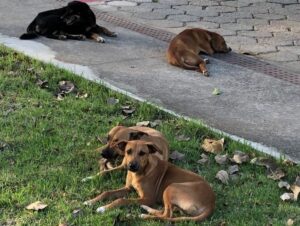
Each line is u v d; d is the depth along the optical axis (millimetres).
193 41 10391
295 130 7938
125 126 7605
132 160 6039
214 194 6039
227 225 5812
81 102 8422
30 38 11078
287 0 14391
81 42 11070
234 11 13445
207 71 9727
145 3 13875
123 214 5934
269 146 7484
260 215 6012
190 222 5766
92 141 7391
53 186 6410
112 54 10508
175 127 7824
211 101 8750
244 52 10914
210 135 7680
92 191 6359
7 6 13102
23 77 9180
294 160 7164
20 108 8195
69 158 6961
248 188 6520
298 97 9016
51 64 9688
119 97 8609
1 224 5754
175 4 13875
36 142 7266
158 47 10984
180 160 7059
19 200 6113
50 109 8195
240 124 8062
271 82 9555
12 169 6688
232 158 7125
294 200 6340
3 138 7301
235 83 9469
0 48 10234
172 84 9305
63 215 5902
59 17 11258
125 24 12227
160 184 6172
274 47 11242
